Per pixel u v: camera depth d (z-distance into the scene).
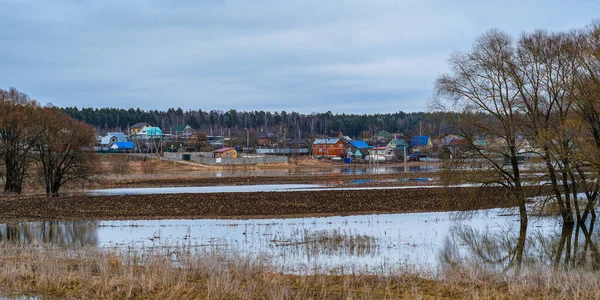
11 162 77.12
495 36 44.03
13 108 76.50
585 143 42.25
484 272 24.64
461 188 51.66
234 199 63.41
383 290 21.98
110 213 53.69
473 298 19.83
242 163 162.00
